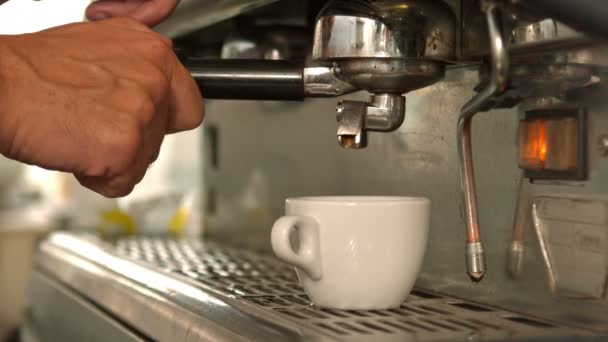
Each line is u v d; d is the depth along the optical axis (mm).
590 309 541
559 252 568
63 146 540
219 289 687
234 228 1173
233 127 1173
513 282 609
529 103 587
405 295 601
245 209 1133
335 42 572
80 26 586
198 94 628
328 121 898
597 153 535
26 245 1870
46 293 1025
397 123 607
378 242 574
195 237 1312
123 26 596
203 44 978
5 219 2162
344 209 571
